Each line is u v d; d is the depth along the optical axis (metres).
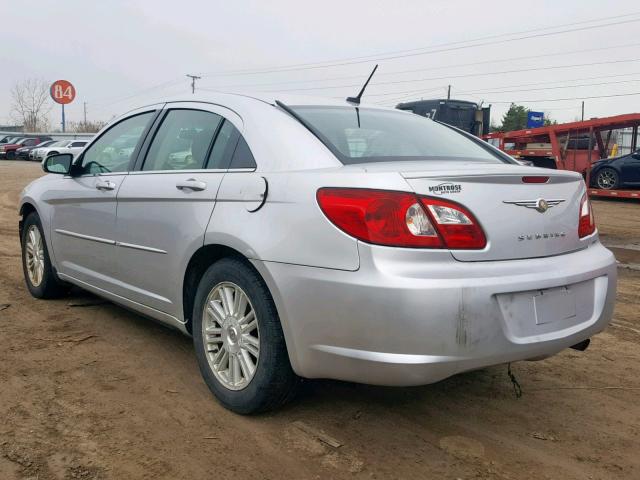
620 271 7.36
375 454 2.88
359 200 2.66
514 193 2.87
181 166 3.72
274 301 2.91
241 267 3.11
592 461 2.89
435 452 2.92
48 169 4.62
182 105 3.99
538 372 4.00
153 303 3.81
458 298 2.58
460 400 3.52
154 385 3.60
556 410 3.43
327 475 2.70
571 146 18.62
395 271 2.57
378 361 2.60
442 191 2.69
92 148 4.73
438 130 4.01
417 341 2.54
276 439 2.99
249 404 3.12
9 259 7.26
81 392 3.47
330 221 2.71
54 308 5.08
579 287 3.05
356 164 2.97
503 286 2.68
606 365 4.13
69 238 4.70
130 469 2.70
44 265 5.17
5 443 2.88
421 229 2.62
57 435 2.97
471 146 3.88
